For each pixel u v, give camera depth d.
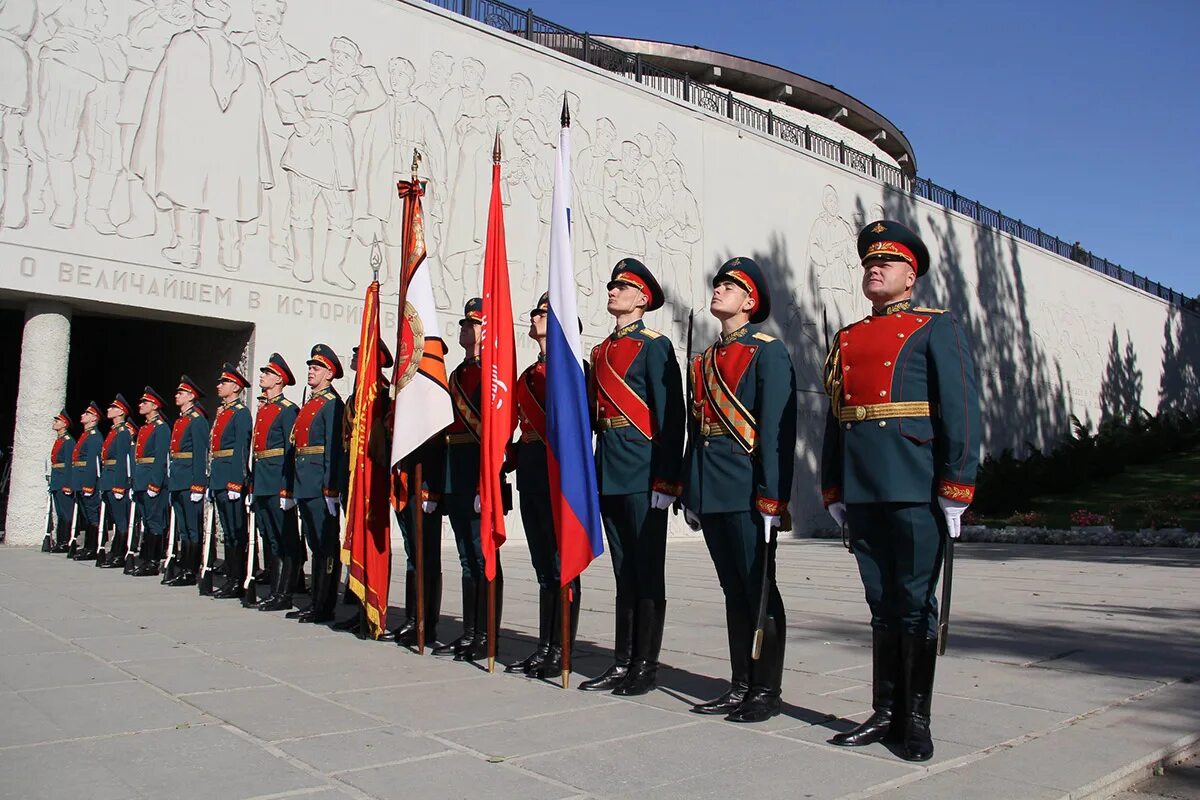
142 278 12.67
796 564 13.09
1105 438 27.95
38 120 12.10
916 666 3.76
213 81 13.43
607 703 4.55
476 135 16.17
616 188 18.59
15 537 12.82
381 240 14.83
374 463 6.55
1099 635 6.67
